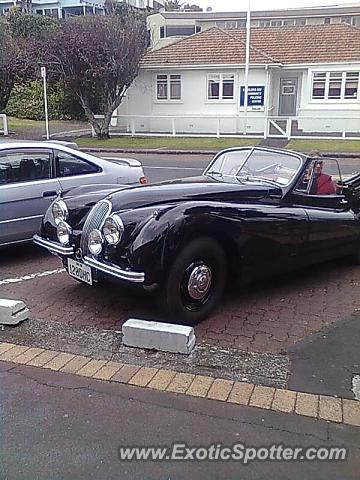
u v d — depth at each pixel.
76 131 25.80
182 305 4.26
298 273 5.84
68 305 4.79
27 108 31.14
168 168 15.12
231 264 4.66
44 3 51.06
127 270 4.07
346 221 5.59
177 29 43.47
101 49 21.50
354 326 4.38
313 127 24.19
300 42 25.45
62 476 2.51
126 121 26.23
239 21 42.59
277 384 3.35
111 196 4.46
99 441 2.76
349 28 25.77
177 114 25.20
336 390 3.29
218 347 3.92
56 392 3.23
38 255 6.58
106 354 3.75
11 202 6.09
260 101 23.84
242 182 5.30
